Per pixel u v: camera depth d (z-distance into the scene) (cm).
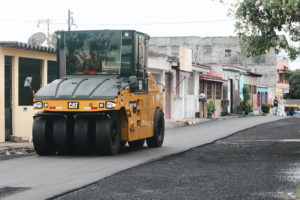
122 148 1571
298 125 2862
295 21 1449
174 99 3597
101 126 1304
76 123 1312
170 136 2073
